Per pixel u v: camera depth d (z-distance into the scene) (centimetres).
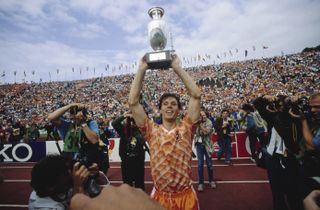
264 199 558
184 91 4891
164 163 257
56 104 5238
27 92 5969
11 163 1259
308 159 320
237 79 5206
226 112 991
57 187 176
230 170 860
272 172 421
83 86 6128
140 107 279
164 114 276
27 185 798
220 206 528
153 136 271
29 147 1288
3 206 598
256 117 612
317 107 322
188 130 267
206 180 746
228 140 970
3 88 6159
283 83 4475
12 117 4512
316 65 4869
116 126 505
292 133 370
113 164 1118
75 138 426
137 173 497
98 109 4375
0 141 1319
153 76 5916
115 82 6156
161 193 257
